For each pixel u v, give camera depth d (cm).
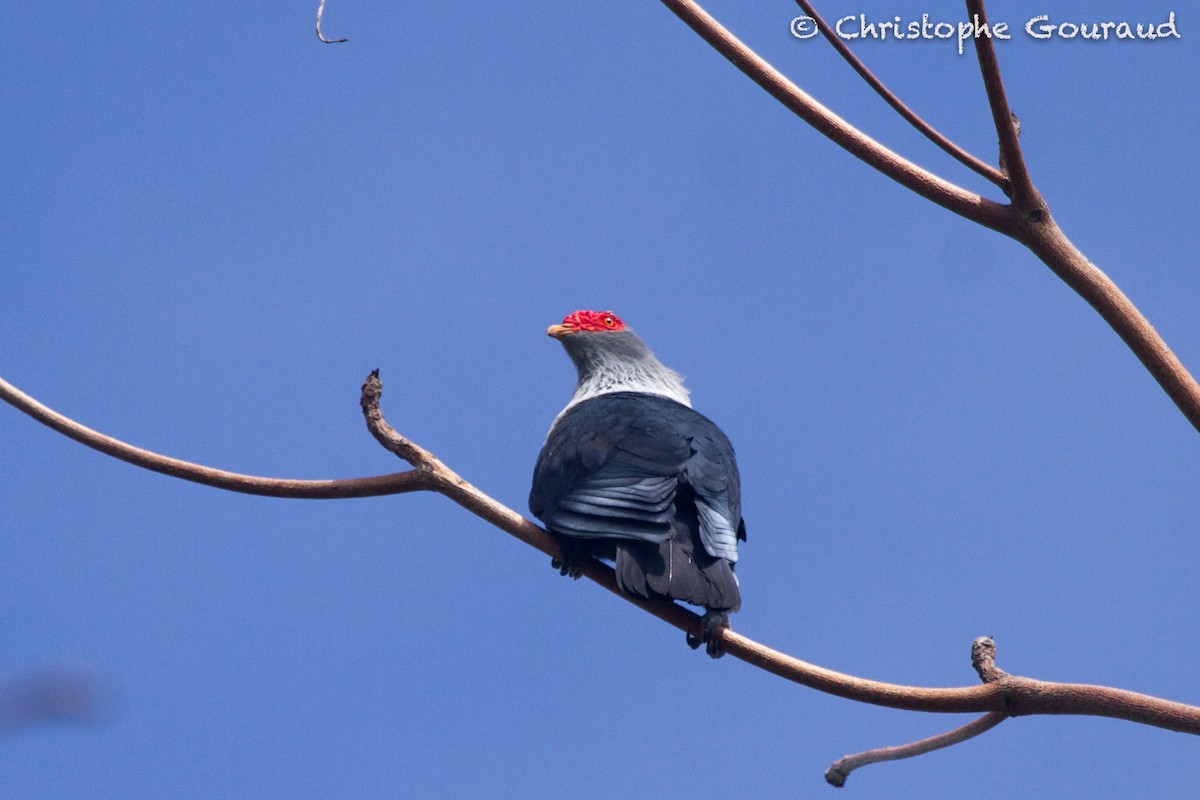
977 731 954
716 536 1216
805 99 947
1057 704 905
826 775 1004
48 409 1077
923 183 941
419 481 1102
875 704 955
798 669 988
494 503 1166
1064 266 934
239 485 1065
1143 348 922
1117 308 927
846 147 945
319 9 1146
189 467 1065
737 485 1352
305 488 1076
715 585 1158
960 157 942
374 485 1088
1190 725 861
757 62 952
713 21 958
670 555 1179
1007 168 926
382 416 1096
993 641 941
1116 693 888
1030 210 933
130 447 1067
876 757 988
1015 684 914
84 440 1072
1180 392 912
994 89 908
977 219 942
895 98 939
